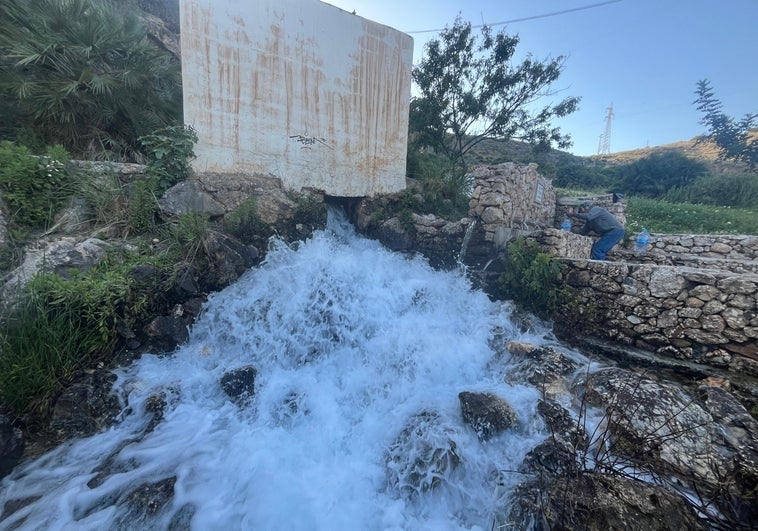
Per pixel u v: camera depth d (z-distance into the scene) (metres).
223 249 5.00
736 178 14.43
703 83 16.64
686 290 4.12
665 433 3.02
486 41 11.20
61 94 5.25
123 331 3.89
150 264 4.30
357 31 6.86
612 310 4.68
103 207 4.77
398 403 3.95
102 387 3.54
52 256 3.94
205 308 4.64
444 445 3.21
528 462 3.04
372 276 5.76
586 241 6.83
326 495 2.90
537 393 3.80
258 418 3.66
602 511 2.35
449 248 6.80
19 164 4.23
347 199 7.83
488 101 11.84
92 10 6.14
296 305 4.87
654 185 16.47
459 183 8.51
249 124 5.94
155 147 5.34
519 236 5.80
